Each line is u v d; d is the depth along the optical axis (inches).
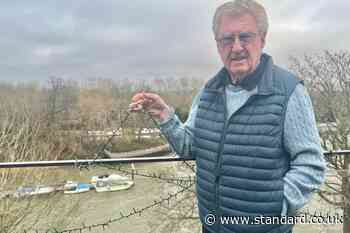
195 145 62.9
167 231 281.3
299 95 50.4
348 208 200.2
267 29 54.4
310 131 50.2
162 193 135.0
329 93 266.5
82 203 311.1
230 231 55.9
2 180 253.1
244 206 53.5
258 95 51.9
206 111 60.0
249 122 52.6
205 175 59.5
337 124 253.8
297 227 195.9
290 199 50.1
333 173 135.0
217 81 58.2
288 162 52.5
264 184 51.4
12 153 279.7
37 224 267.0
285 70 53.6
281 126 50.3
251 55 52.6
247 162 52.5
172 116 65.7
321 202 202.7
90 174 97.4
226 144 54.9
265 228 52.5
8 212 253.8
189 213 247.4
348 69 280.5
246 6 51.8
